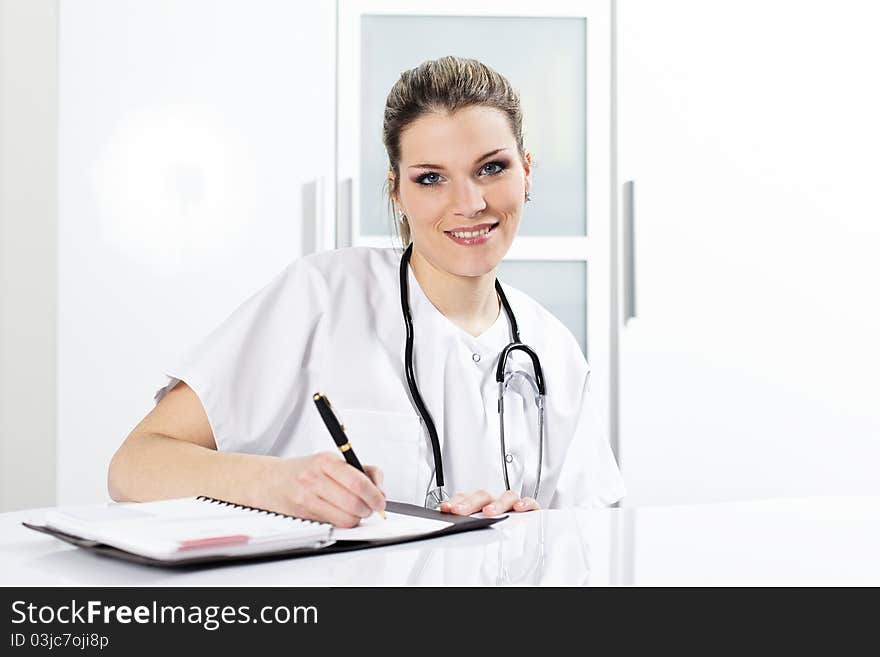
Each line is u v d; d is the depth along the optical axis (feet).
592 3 7.57
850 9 7.66
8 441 7.25
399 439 3.95
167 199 7.23
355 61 7.45
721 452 7.53
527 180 4.34
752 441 7.55
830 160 7.64
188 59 7.25
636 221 7.50
